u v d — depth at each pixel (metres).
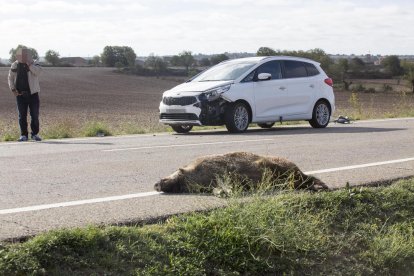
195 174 7.43
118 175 9.27
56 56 147.62
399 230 6.55
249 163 7.34
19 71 15.56
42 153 12.21
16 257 4.73
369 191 7.12
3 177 9.09
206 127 20.30
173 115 17.62
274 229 5.69
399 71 101.50
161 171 9.70
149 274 4.96
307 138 15.04
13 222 6.06
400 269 6.03
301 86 18.88
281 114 18.41
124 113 46.19
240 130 17.50
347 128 18.58
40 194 7.69
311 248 5.79
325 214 6.40
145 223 6.11
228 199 6.57
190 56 128.50
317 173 9.16
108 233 5.31
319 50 86.00
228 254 5.42
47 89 82.31
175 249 5.34
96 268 4.86
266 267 5.45
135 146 13.55
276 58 18.70
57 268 4.75
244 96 17.55
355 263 5.87
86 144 14.16
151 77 114.12
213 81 17.88
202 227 5.64
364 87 83.00
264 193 6.72
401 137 15.11
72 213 6.49
